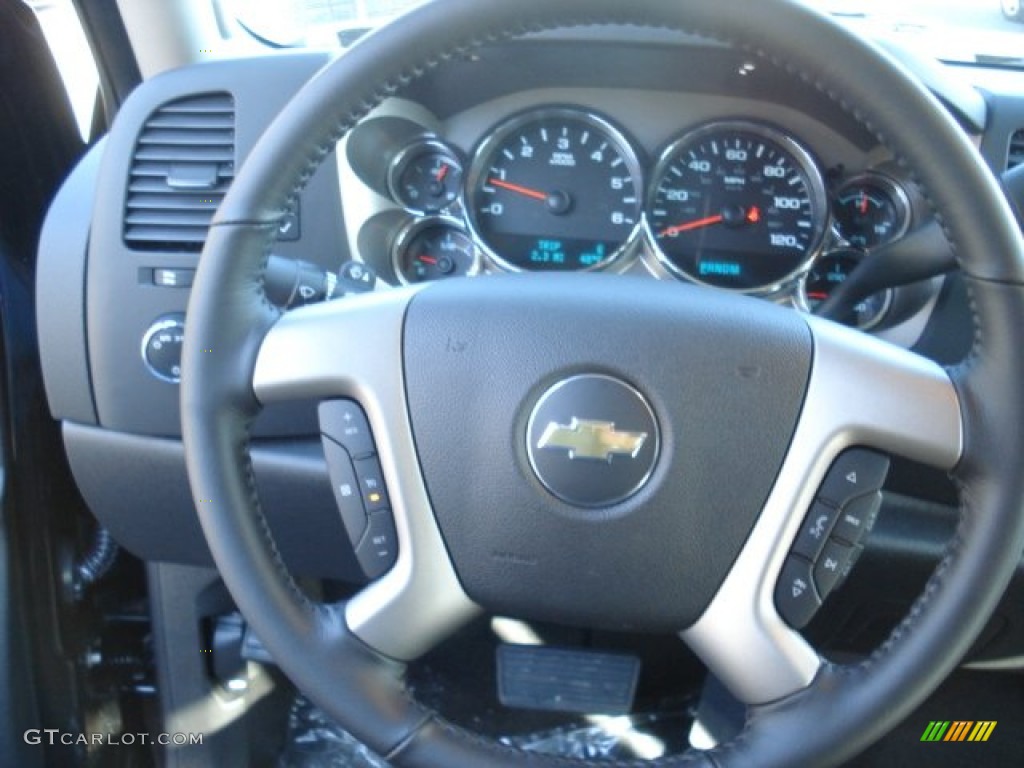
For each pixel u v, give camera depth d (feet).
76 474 4.43
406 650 3.07
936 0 4.97
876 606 4.29
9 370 4.44
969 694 5.53
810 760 2.82
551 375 2.94
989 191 2.64
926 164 2.67
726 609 2.97
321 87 2.82
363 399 3.04
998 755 5.39
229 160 4.14
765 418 2.91
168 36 4.58
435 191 4.54
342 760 5.37
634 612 3.01
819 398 2.90
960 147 2.64
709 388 2.91
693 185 4.47
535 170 4.52
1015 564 2.74
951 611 2.73
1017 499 2.68
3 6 4.42
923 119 2.63
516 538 2.99
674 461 2.92
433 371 3.00
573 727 5.02
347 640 3.01
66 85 5.15
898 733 5.46
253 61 4.17
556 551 2.98
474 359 2.98
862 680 2.81
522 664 3.98
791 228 4.45
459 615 3.11
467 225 4.49
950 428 2.79
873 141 4.25
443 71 4.17
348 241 4.33
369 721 2.96
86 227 4.18
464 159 4.48
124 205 4.15
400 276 4.62
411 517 3.04
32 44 4.76
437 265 4.63
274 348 3.03
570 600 3.03
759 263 4.50
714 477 2.92
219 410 2.96
